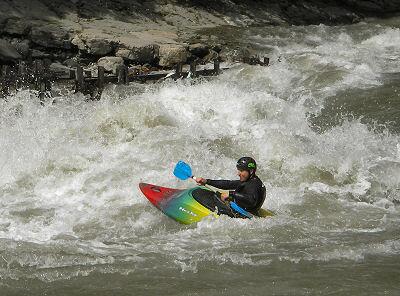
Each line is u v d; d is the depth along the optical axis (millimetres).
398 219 29188
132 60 64062
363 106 50188
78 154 35938
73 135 38469
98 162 35312
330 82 58000
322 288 22406
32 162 34875
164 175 33812
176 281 22953
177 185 32812
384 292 22109
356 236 27109
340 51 73188
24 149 36062
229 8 90438
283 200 31156
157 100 44281
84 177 33562
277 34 82812
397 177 34250
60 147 36594
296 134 40312
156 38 70312
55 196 31688
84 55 64688
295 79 59938
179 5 85875
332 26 92125
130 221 28750
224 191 31891
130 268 23953
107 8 77688
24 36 64500
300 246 25984
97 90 50812
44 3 73250
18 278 23078
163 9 82938
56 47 64438
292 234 27172
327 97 53125
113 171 34156
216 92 46312
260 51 72562
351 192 32594
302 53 71750
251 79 59469
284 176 34281
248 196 27859
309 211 29922
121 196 31469
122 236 27203
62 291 22250
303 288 22406
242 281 22969
